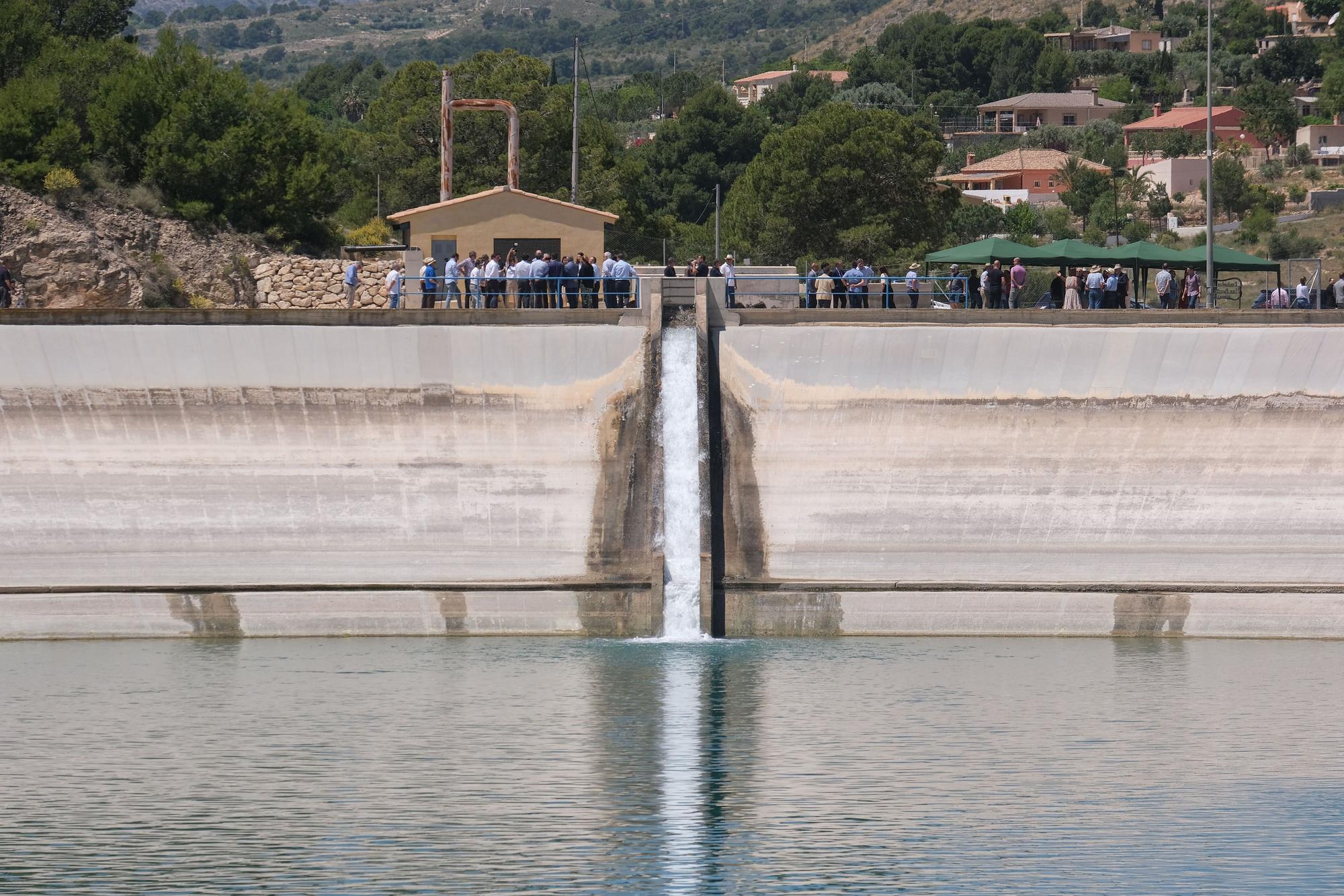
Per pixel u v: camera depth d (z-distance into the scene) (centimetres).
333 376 6731
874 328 6812
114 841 4028
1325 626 6475
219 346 6725
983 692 5497
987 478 6631
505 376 6775
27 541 6525
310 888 3719
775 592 6512
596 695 5462
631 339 6825
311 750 4816
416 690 5519
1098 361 6744
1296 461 6631
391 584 6525
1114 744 4906
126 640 6425
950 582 6538
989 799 4381
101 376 6688
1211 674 5800
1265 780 4547
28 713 5209
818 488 6644
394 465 6656
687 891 3703
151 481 6606
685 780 4525
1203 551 6556
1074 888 3750
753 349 6856
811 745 4891
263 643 6328
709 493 6544
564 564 6538
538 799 4384
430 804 4322
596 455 6681
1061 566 6544
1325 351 6688
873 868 3862
